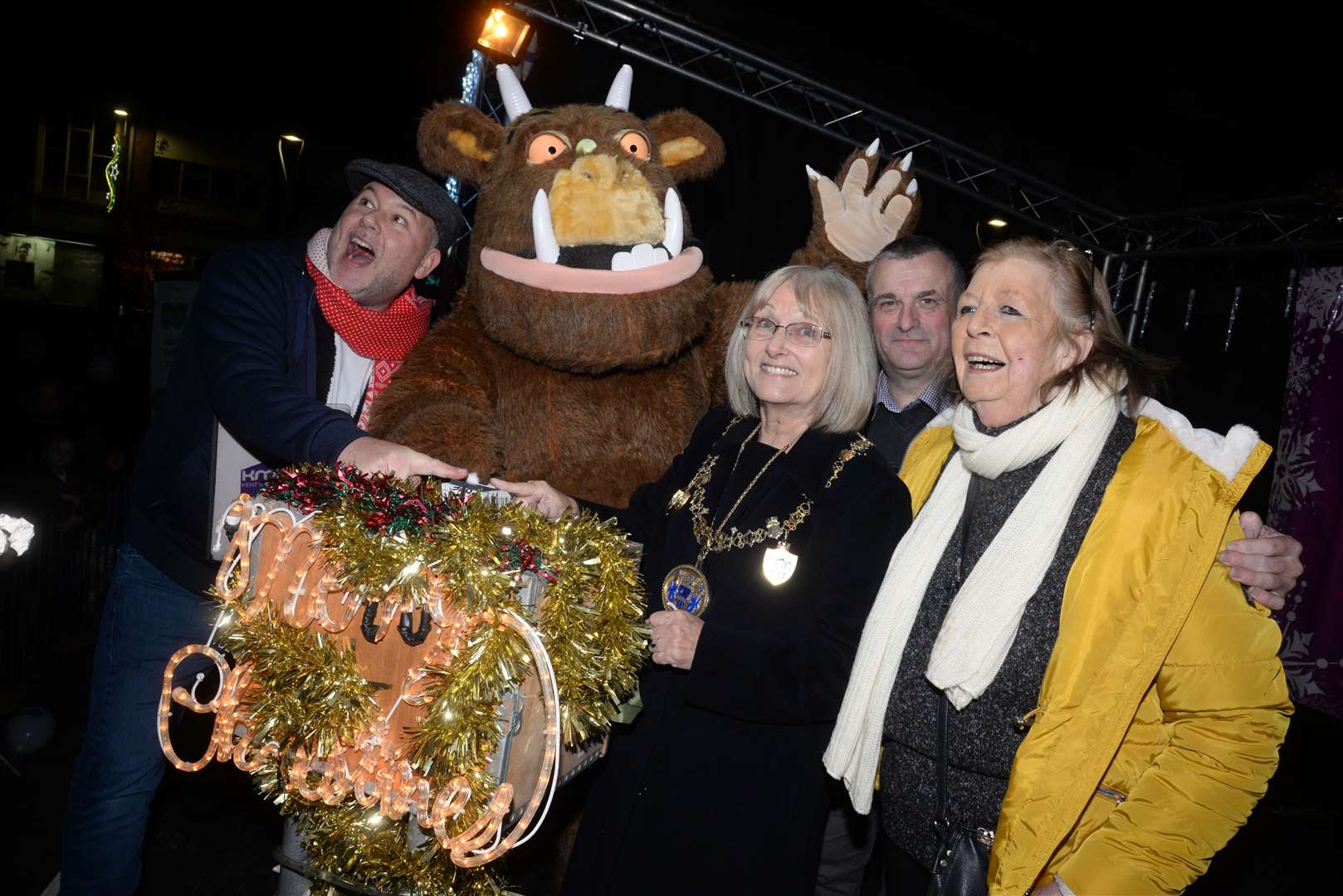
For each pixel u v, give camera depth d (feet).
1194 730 5.20
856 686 6.15
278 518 5.30
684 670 6.93
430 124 9.00
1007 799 5.22
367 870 5.62
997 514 5.86
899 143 19.99
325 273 8.21
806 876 6.77
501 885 5.91
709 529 7.27
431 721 4.77
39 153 69.51
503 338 8.36
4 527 14.88
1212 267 20.01
